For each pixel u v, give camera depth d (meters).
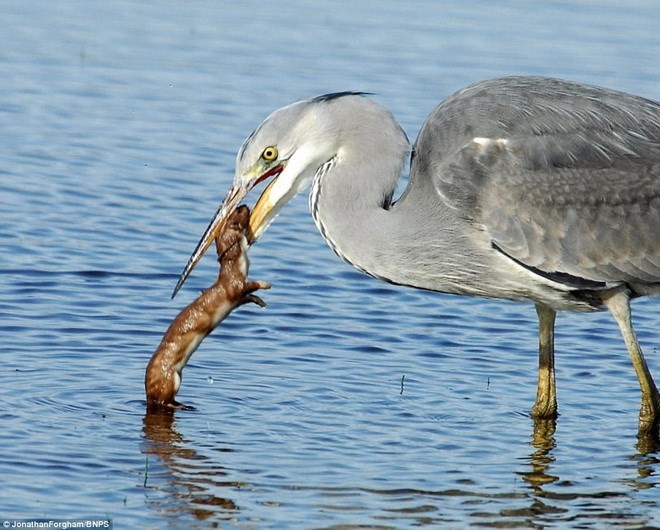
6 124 22.81
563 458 11.96
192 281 16.44
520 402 13.39
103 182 20.16
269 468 11.34
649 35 30.98
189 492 10.75
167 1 33.47
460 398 13.37
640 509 10.81
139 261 16.97
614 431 12.75
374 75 26.64
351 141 12.33
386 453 11.84
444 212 12.31
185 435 11.98
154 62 27.50
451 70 27.12
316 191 12.48
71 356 13.78
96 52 28.06
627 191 12.46
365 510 10.57
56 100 24.48
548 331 13.02
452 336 15.21
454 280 12.61
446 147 12.41
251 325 15.11
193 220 18.78
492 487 11.18
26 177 20.11
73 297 15.54
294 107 12.40
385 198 12.41
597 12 33.47
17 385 12.91
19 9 31.72
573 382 14.10
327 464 11.51
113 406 12.58
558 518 10.59
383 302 16.20
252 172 12.45
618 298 12.70
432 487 11.12
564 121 12.52
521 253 12.27
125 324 14.83
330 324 15.31
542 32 30.89
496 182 12.26
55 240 17.50
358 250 12.40
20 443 11.55
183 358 12.60
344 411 12.81
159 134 22.89
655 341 15.35
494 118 12.44
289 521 10.30
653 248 12.49
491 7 33.72
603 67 27.52
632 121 12.77
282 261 17.48
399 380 13.73
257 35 30.03
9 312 14.90
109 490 10.72
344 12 32.69
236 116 24.06
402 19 32.00
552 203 12.29
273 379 13.55
